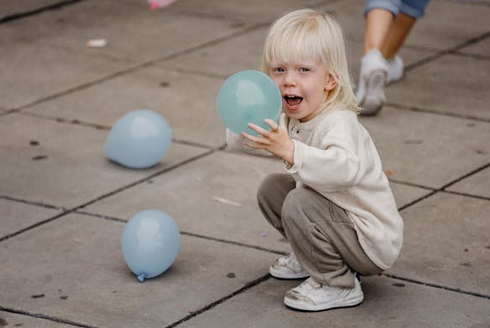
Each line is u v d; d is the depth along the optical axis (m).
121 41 9.48
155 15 10.36
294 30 4.55
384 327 4.65
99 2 10.80
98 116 7.62
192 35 9.71
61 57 8.97
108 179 6.48
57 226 5.77
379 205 4.69
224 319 4.72
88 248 5.49
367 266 4.76
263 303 4.88
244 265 5.30
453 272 5.21
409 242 5.56
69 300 4.90
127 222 5.68
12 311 4.78
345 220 4.65
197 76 8.55
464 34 9.81
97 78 8.45
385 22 7.61
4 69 8.61
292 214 4.65
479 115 7.73
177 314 4.77
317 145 4.61
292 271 5.12
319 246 4.68
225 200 6.17
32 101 7.89
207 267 5.27
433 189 6.34
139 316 4.74
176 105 7.88
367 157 4.59
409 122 7.56
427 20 10.26
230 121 4.39
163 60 8.95
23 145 7.02
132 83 8.35
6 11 10.36
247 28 10.00
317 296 4.79
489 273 5.21
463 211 5.99
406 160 6.82
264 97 4.35
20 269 5.23
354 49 9.30
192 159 6.86
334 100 4.64
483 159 6.86
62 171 6.59
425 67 8.86
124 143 6.58
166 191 6.30
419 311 4.81
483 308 4.84
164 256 5.07
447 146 7.09
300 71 4.56
